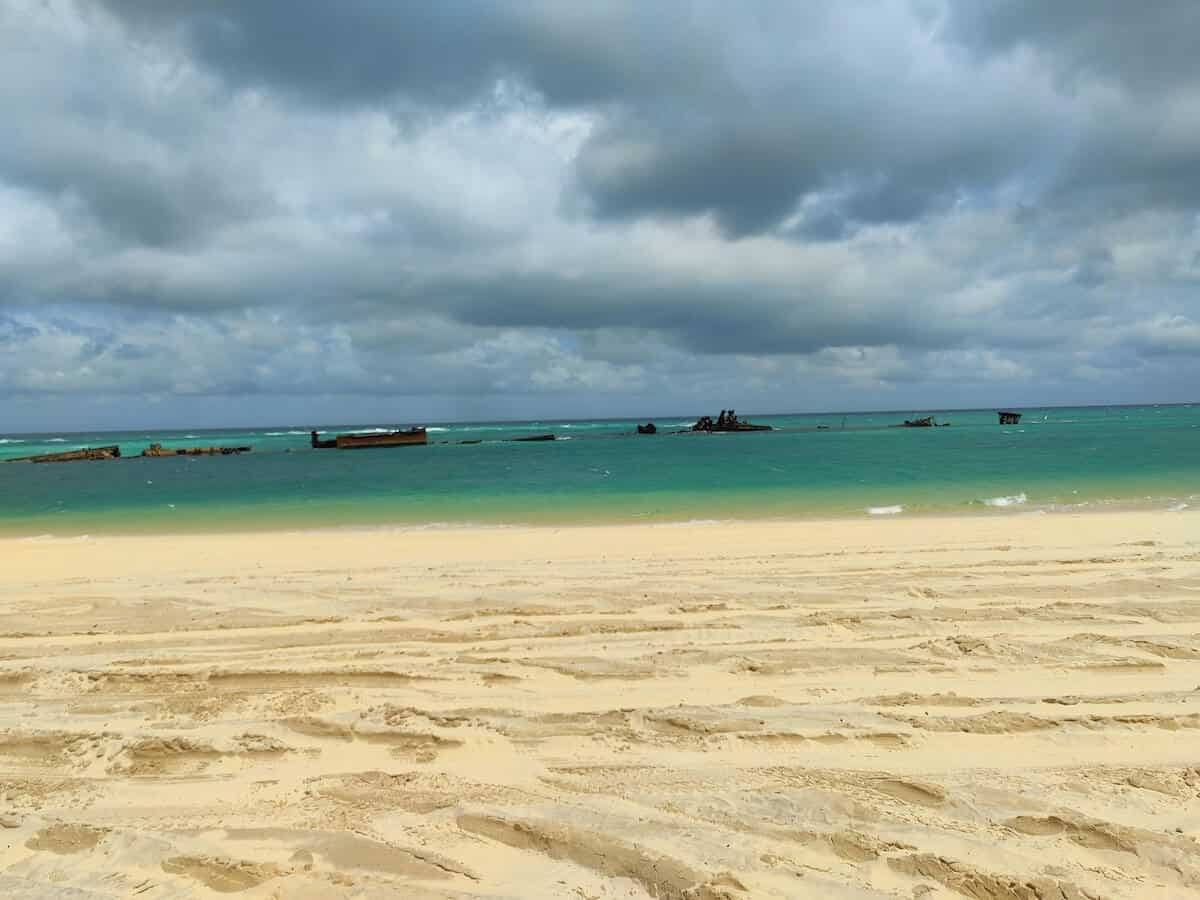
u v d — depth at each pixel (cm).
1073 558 959
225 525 1644
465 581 913
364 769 427
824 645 626
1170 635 629
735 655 603
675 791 391
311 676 573
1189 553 978
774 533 1291
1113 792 379
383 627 712
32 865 338
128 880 324
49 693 551
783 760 425
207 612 790
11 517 1875
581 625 704
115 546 1335
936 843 337
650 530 1380
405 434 6538
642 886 312
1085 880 309
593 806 377
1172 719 463
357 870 327
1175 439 4584
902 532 1260
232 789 408
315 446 6347
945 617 700
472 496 2141
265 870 328
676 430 10688
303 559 1149
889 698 509
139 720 497
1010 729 456
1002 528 1271
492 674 570
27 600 861
